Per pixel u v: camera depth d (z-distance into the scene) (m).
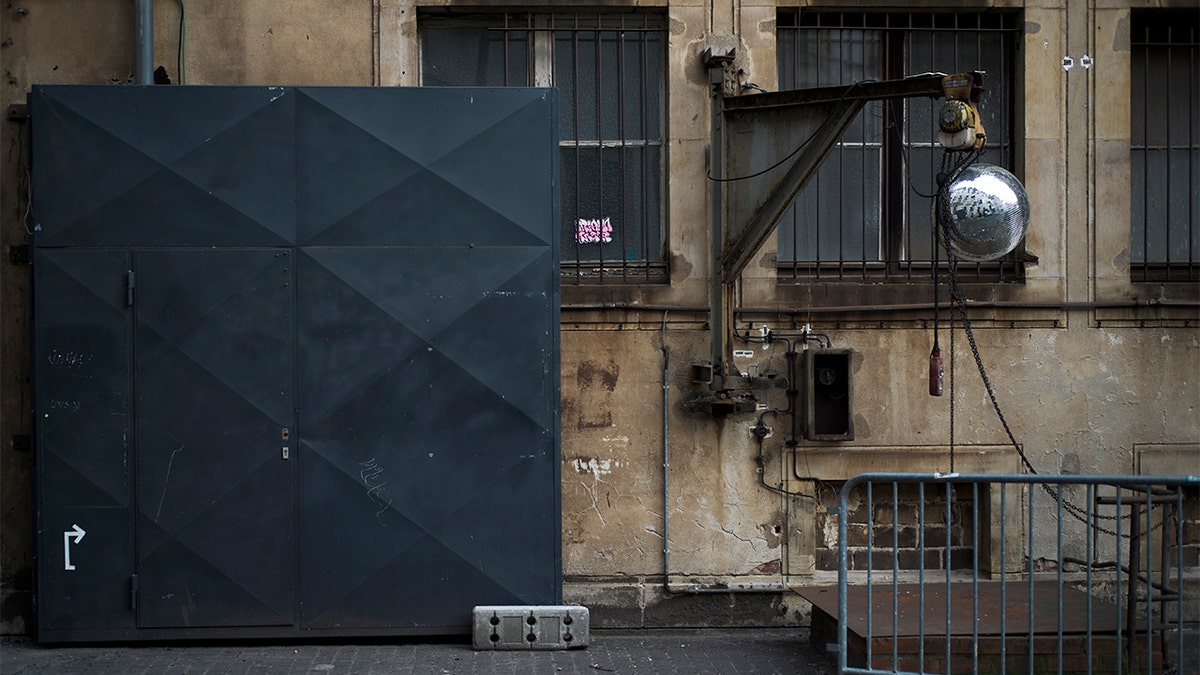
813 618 6.47
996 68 7.30
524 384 6.27
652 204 7.19
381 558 6.22
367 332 6.21
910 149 7.32
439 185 6.23
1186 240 7.39
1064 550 7.13
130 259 6.16
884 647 5.45
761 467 7.00
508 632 6.18
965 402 7.09
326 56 6.91
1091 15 7.15
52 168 6.13
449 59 7.14
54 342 6.14
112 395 6.16
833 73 7.28
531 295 6.27
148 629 6.18
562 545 6.75
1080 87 7.16
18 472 6.75
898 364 7.08
